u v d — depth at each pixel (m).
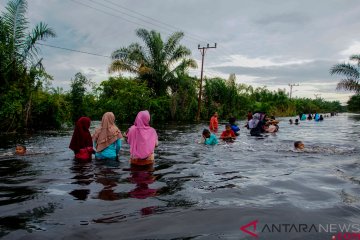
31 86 16.56
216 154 8.80
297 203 4.38
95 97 28.47
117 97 26.94
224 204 4.34
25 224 3.64
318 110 92.62
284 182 5.55
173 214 3.96
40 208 4.18
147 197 4.66
